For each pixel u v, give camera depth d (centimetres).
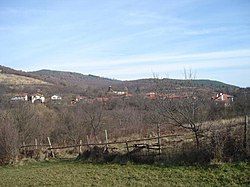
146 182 1845
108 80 15738
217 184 1642
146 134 3484
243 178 1667
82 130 4569
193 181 1752
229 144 2020
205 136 2175
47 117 5088
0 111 4394
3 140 3241
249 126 2073
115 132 4316
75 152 3253
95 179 2055
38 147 3441
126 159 2462
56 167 2625
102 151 2709
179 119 2420
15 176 2433
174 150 2272
